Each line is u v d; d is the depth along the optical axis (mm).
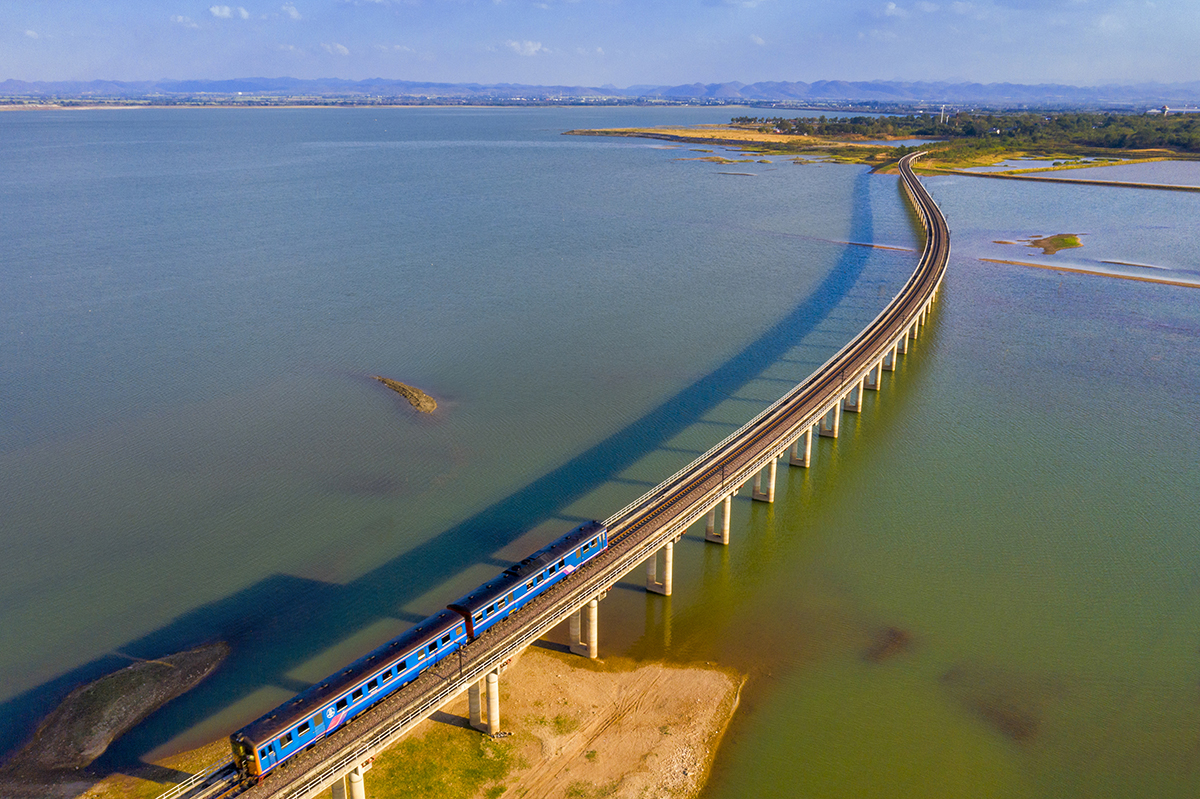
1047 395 105875
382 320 130125
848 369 96750
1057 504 79062
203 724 51281
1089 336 128625
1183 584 66500
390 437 91562
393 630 60531
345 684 43250
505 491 80500
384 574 67250
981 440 93188
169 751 49094
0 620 61406
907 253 184125
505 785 46344
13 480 81438
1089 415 99625
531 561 55250
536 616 52406
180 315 130500
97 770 47750
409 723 44062
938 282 138000
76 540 71750
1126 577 67438
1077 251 185375
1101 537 73312
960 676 56156
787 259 177375
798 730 51281
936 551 71375
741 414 98438
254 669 56375
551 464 85875
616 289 151250
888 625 61562
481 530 73750
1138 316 138375
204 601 63625
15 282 146000
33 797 45781
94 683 54844
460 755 48219
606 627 61375
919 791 46969
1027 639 59938
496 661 48250
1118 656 58062
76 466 84188
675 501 67500
